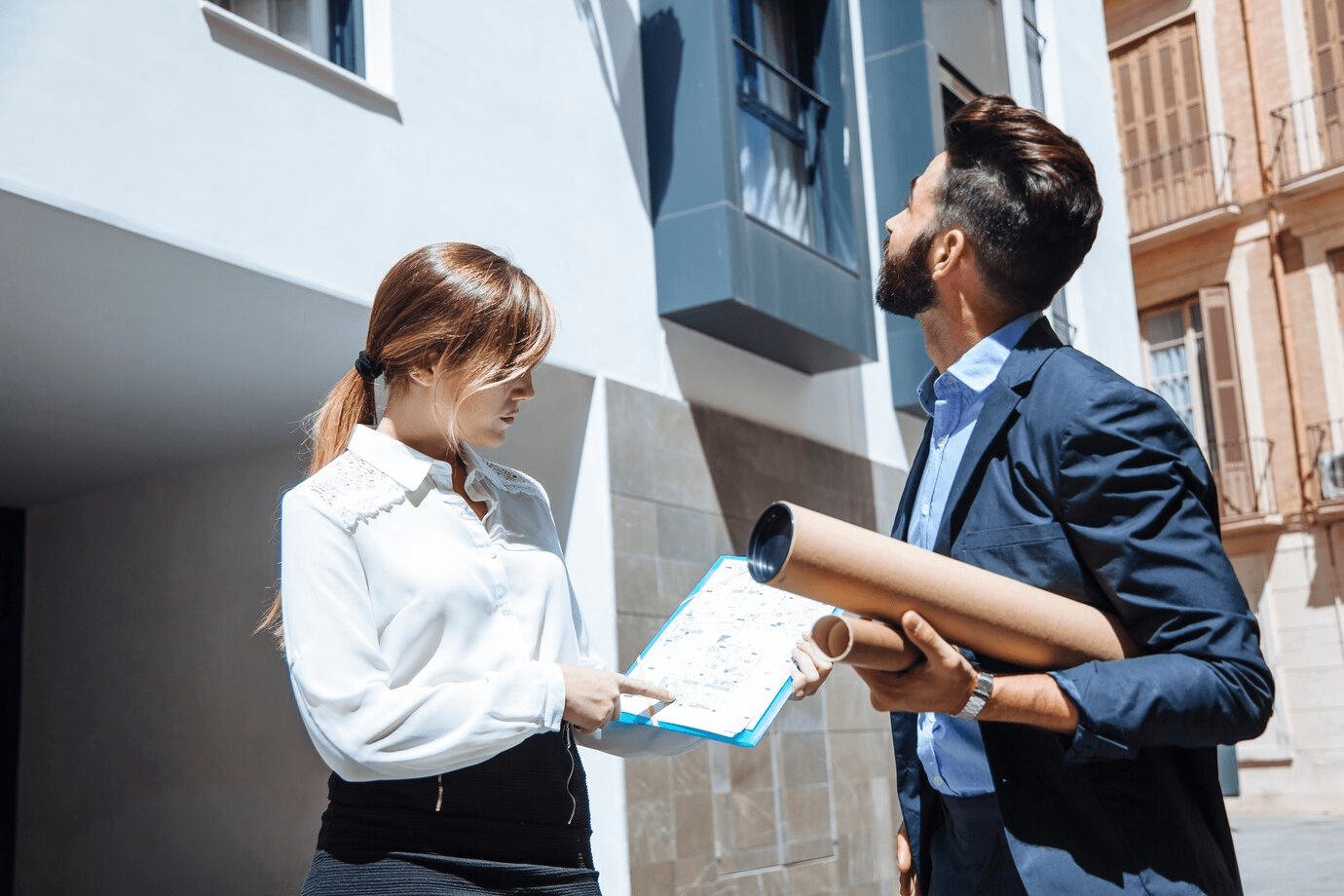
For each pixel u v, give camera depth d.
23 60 3.43
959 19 9.21
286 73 4.25
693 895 5.57
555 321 1.88
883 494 7.93
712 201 5.98
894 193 8.16
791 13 7.50
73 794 6.81
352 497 1.73
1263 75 17.03
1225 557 1.46
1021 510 1.59
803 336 6.56
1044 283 1.77
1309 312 16.41
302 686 1.64
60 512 7.18
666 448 5.98
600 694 1.72
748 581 2.13
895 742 1.94
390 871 1.64
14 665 7.18
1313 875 8.72
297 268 4.18
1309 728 15.70
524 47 5.43
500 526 1.90
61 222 3.57
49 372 4.98
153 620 6.62
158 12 3.83
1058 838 1.50
